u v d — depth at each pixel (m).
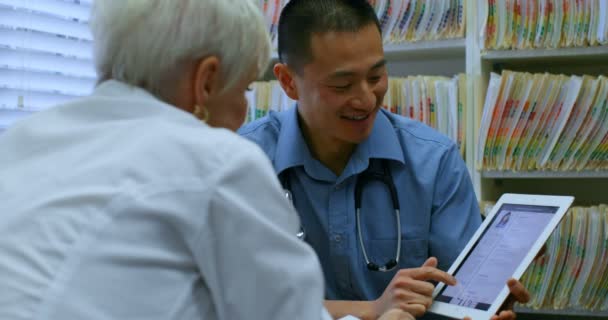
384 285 1.57
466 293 1.31
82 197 0.76
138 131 0.82
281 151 1.63
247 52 0.92
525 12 2.17
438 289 1.38
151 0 0.86
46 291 0.71
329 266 1.61
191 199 0.77
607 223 2.12
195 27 0.86
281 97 2.38
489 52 2.21
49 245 0.73
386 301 1.38
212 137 0.83
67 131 0.85
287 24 1.51
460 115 2.26
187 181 0.78
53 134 0.85
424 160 1.61
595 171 2.14
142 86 0.89
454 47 2.30
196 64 0.89
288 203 0.85
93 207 0.75
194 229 0.77
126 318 0.72
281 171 1.61
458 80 2.26
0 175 0.83
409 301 1.33
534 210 1.34
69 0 2.18
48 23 2.11
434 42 2.30
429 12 2.29
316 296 0.83
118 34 0.87
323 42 1.42
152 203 0.76
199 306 0.79
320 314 0.83
